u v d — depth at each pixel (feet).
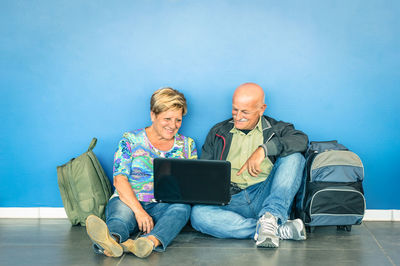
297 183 8.71
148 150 9.30
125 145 9.20
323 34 9.91
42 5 10.04
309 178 8.94
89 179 9.63
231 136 9.45
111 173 10.41
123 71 10.16
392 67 9.91
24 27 10.10
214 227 8.69
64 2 10.03
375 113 10.03
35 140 10.36
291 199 8.59
